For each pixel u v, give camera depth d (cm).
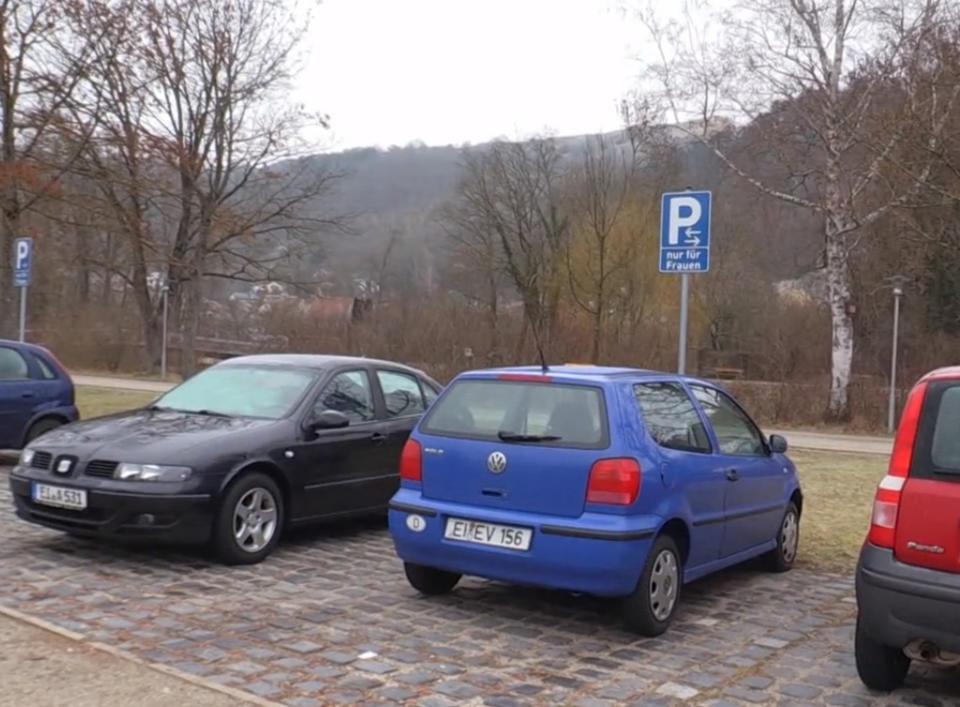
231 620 627
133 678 505
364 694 503
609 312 3922
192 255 3303
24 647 550
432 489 661
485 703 496
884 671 519
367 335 3812
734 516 722
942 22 2169
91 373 4250
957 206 2228
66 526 759
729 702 511
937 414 498
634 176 3972
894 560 489
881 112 2266
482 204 5316
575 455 610
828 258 2648
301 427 846
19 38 1870
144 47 2205
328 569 780
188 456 752
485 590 730
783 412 2595
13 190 1897
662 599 629
